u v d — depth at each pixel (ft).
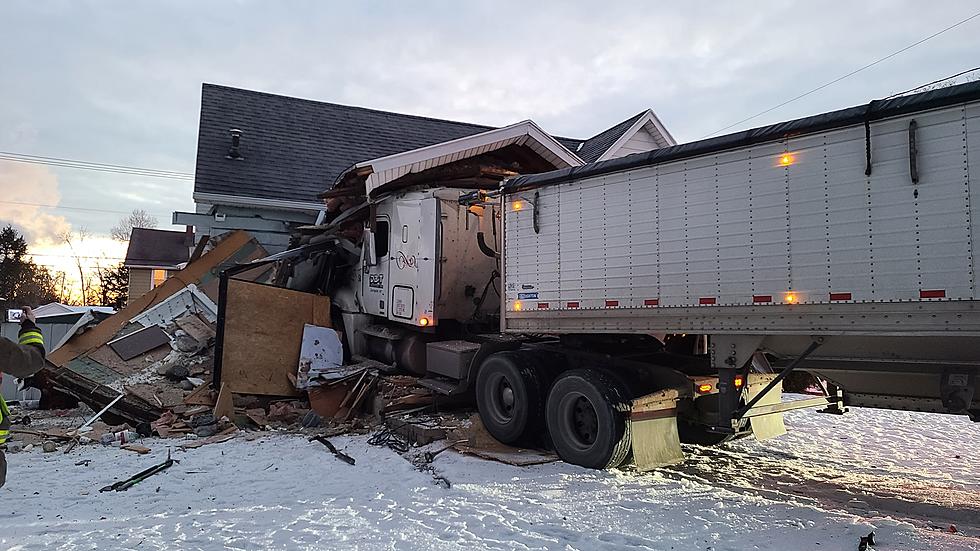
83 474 22.25
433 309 31.76
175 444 27.55
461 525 16.24
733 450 26.20
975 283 14.23
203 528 16.07
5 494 19.53
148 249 103.09
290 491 20.02
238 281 34.68
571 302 23.56
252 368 33.91
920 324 15.07
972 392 16.49
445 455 24.50
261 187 51.29
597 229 22.68
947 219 14.69
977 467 23.38
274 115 61.21
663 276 20.49
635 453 21.85
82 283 219.82
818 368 18.75
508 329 26.27
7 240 199.72
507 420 25.40
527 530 15.90
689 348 26.50
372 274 37.47
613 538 15.25
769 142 17.95
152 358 35.37
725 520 16.34
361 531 15.83
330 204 41.47
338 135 61.21
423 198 32.81
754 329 18.15
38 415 34.09
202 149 53.72
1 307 12.47
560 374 24.70
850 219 16.28
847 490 20.10
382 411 31.32
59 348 34.91
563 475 21.22
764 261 17.97
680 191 20.10
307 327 35.91
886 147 15.72
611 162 22.06
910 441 28.02
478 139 37.55
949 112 14.76
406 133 65.05
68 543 14.76
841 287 16.38
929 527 16.03
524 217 25.72
